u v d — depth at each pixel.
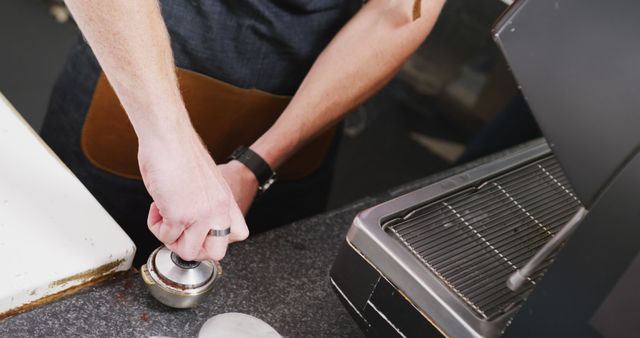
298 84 1.31
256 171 1.13
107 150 1.29
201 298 0.88
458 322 0.77
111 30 0.80
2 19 2.70
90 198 0.94
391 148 2.69
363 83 1.19
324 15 1.24
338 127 1.43
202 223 0.85
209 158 0.92
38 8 2.83
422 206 0.89
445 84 2.52
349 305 0.88
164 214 0.84
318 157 1.43
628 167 0.60
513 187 0.98
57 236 0.87
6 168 0.92
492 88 2.43
